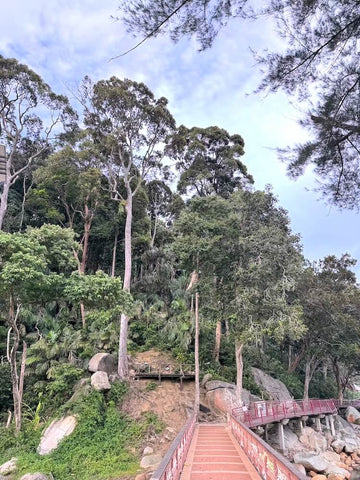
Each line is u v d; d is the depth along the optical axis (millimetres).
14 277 11305
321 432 22641
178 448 6477
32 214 30625
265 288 17984
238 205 20391
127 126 23562
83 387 16594
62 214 28250
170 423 16453
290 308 17844
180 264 20391
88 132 25453
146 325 26438
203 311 20906
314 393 33250
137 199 28141
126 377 19219
